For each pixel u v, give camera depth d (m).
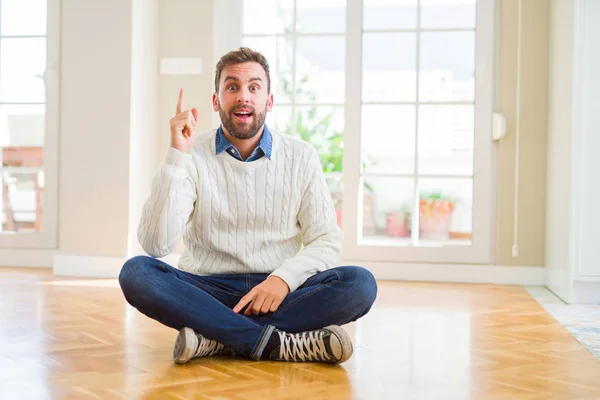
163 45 5.53
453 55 5.35
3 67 5.69
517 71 5.22
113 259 5.18
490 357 2.75
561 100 4.68
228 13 5.47
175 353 2.49
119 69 5.20
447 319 3.64
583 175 4.32
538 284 5.18
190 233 2.72
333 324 2.58
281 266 2.59
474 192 5.27
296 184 2.69
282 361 2.57
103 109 5.23
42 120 5.66
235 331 2.50
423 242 5.50
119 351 2.70
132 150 5.22
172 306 2.46
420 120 5.38
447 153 5.39
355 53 5.39
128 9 5.19
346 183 5.39
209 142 2.69
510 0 5.23
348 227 5.38
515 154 5.22
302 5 5.51
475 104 5.27
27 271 5.36
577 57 4.35
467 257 5.26
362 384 2.29
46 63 5.58
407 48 5.39
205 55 5.48
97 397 2.08
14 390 2.15
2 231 5.72
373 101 5.41
